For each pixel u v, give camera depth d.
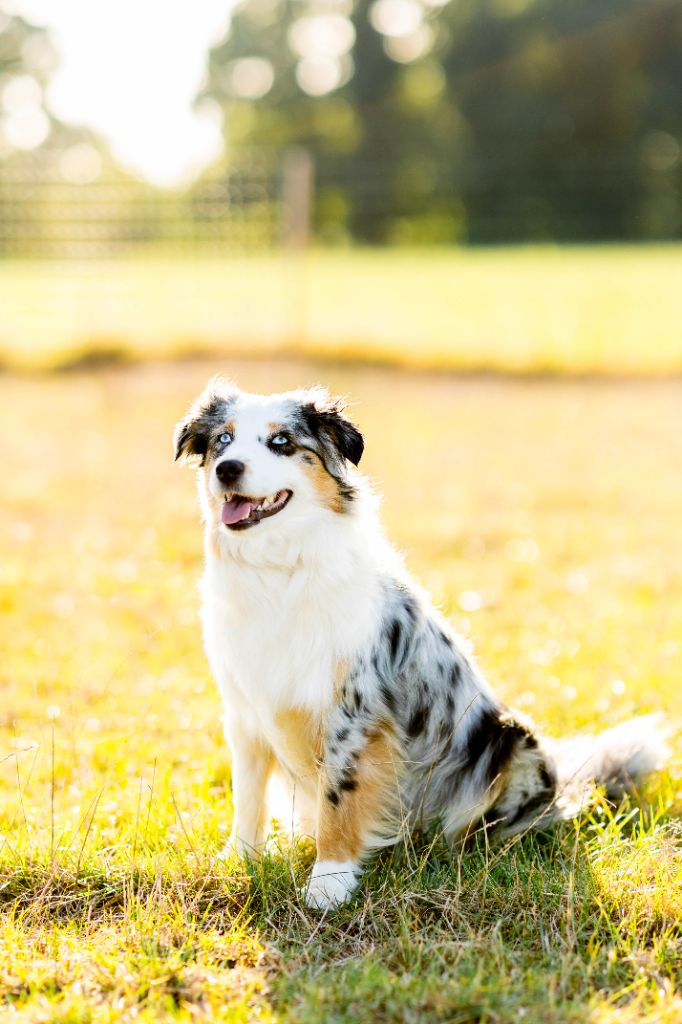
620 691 5.37
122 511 9.75
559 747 4.43
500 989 3.08
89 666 5.95
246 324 20.44
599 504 9.94
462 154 51.88
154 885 3.60
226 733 4.01
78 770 4.66
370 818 3.78
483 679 4.27
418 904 3.60
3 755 4.84
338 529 3.82
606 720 5.07
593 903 3.55
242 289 25.47
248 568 3.75
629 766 4.37
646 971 3.23
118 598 7.20
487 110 52.00
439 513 9.60
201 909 3.62
